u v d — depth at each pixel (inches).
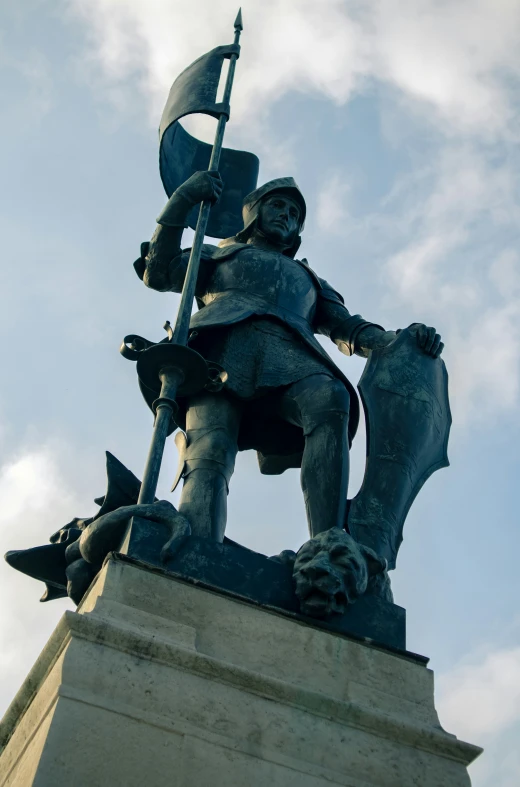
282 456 342.0
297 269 356.8
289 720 248.7
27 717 251.4
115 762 229.3
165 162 388.5
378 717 255.1
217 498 305.7
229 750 239.1
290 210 369.1
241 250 355.6
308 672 262.8
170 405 300.0
